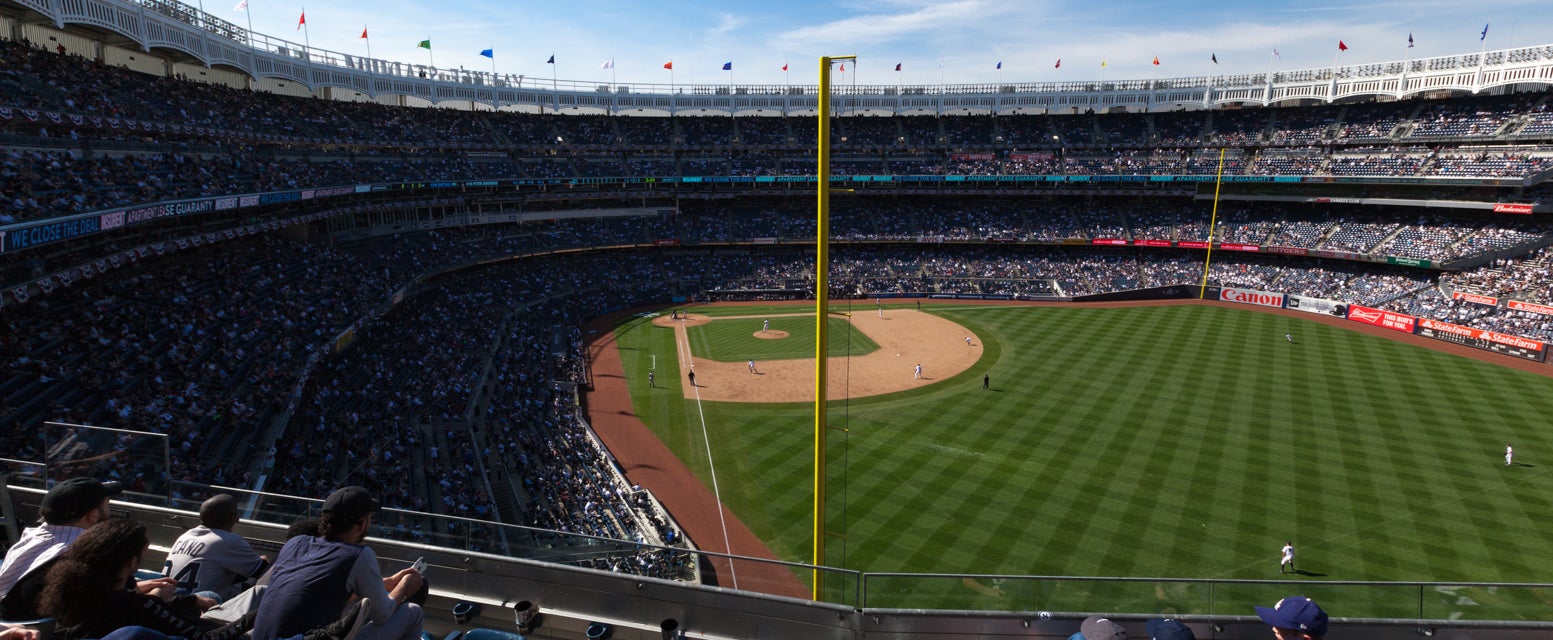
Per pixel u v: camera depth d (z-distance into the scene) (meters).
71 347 29.16
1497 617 9.59
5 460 9.21
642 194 90.31
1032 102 97.12
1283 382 47.91
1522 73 67.38
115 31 39.72
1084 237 89.12
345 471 28.70
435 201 72.00
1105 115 98.19
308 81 63.72
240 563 6.64
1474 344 57.41
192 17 48.47
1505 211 66.62
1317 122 85.12
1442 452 35.78
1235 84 90.12
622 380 52.44
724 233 91.75
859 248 93.69
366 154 68.56
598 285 81.31
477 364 48.75
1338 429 39.16
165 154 42.50
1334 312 69.50
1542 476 32.81
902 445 38.22
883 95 98.38
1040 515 30.11
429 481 29.81
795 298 85.38
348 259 55.09
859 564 26.75
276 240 51.75
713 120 99.44
